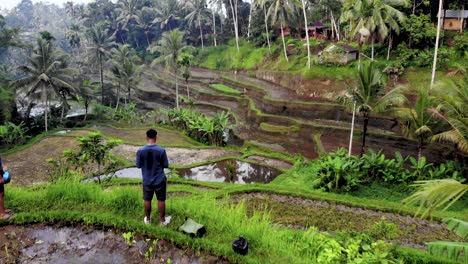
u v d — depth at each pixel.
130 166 20.19
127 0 71.19
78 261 5.54
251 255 5.78
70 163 15.51
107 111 38.22
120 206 7.02
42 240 6.04
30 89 28.94
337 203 14.19
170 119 32.50
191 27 67.62
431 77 30.42
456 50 30.92
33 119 34.41
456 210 14.09
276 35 53.19
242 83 46.34
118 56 42.31
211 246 5.80
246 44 58.25
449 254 6.45
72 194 7.35
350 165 16.28
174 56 38.03
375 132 26.14
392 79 31.88
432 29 32.00
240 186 15.71
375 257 6.03
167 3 67.12
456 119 13.85
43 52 29.53
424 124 16.45
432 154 21.83
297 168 19.59
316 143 24.91
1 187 6.38
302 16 50.41
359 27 32.09
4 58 59.38
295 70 43.16
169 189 15.09
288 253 5.96
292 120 30.45
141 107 44.31
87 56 52.31
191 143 26.80
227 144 27.42
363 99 18.02
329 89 36.09
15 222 6.39
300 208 13.59
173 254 5.71
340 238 7.84
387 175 16.70
